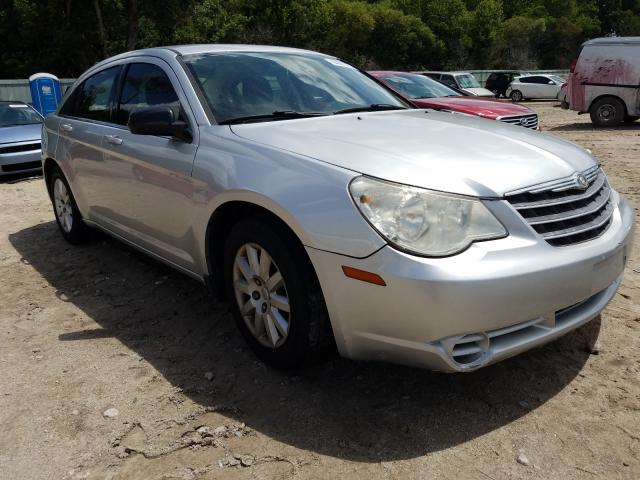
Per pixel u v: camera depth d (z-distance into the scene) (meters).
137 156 3.50
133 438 2.47
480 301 2.20
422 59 52.12
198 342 3.28
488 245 2.27
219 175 2.87
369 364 2.95
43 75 14.51
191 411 2.64
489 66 54.59
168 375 2.95
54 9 29.73
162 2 29.80
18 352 3.24
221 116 3.19
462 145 2.76
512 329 2.35
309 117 3.30
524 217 2.40
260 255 2.79
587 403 2.58
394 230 2.25
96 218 4.42
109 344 3.30
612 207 2.96
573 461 2.24
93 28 31.44
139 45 33.69
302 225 2.44
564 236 2.46
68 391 2.83
